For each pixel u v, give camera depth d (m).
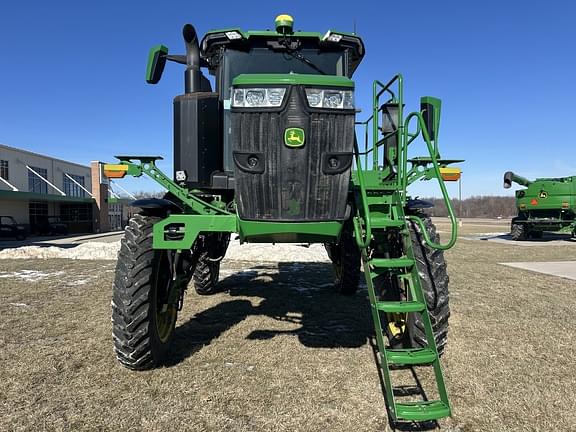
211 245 6.03
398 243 4.10
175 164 4.09
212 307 6.32
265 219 3.45
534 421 3.11
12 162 31.95
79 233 33.97
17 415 3.18
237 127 3.36
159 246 3.82
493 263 11.26
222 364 4.13
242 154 3.38
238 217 3.50
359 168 3.60
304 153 3.33
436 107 4.57
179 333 5.06
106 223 36.12
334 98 3.33
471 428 3.02
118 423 3.08
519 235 18.64
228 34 4.54
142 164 4.25
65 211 36.00
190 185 4.14
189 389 3.60
